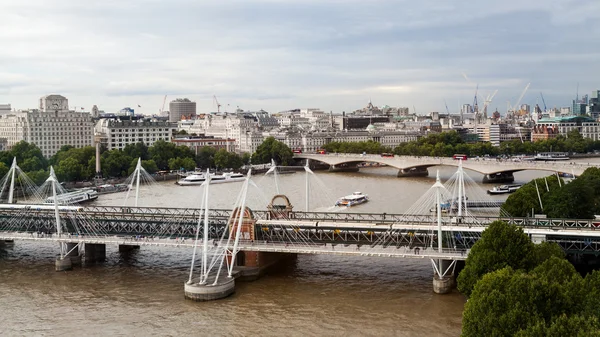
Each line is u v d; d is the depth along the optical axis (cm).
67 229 19600
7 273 18050
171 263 18875
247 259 17288
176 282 16938
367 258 19112
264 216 19875
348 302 15100
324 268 18088
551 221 17750
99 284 16875
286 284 16612
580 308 10575
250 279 16975
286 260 18938
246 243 17488
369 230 17525
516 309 10188
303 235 17750
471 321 10538
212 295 15388
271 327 13625
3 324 14062
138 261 19175
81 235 19012
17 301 15575
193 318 14238
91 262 19088
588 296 10544
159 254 19988
